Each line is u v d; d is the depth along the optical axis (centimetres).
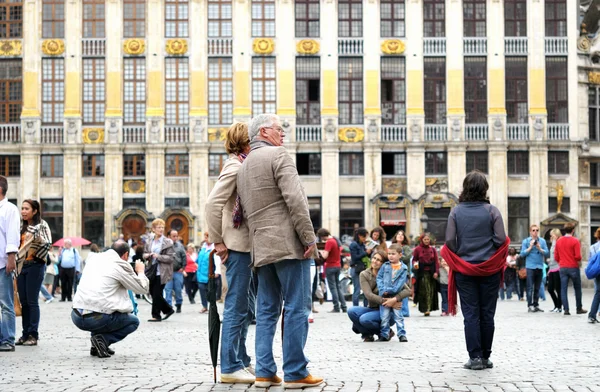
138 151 5812
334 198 5778
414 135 5809
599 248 2492
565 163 5878
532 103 5847
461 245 1391
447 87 5841
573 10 5891
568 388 1166
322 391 1129
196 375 1327
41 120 5841
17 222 1702
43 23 5872
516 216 5841
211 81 5856
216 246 1206
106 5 5859
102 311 1602
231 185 1199
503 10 5878
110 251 1642
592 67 5938
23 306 1842
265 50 5844
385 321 1947
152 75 5834
